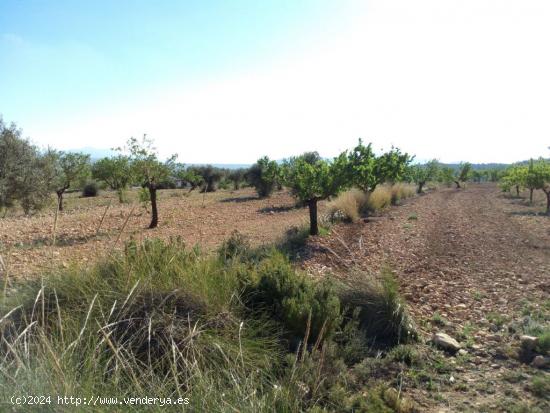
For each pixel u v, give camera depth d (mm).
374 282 4898
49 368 2650
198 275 4258
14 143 10773
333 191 10828
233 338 3652
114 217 17844
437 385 3449
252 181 29094
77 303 3754
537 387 3326
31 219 18047
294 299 4137
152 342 3404
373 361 3773
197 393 2732
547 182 19062
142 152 14023
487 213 18750
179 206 22938
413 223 14469
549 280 6875
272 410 2766
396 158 18641
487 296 5988
